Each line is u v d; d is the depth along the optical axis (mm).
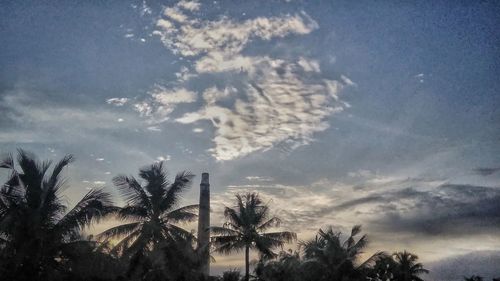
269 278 36844
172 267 29641
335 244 37781
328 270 36656
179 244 30625
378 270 44250
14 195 23156
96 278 25812
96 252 26188
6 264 22094
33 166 24359
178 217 31219
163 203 31266
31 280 22672
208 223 49031
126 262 28938
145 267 28969
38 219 22875
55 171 24641
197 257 31516
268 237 37125
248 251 36625
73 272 24672
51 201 24031
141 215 30734
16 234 22266
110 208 28578
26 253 22312
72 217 23938
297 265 37219
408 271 45938
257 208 38031
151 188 31516
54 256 24234
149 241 29672
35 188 23844
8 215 22516
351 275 36719
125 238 30359
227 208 37312
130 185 31344
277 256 37875
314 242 39656
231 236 37250
